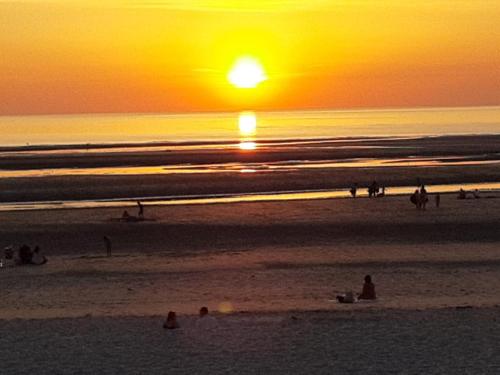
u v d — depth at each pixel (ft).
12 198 253.24
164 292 125.70
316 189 266.77
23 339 98.78
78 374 87.15
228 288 127.85
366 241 169.89
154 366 89.15
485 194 244.42
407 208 213.87
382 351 92.73
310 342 96.17
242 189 267.39
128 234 181.68
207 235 179.32
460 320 104.17
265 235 178.29
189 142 549.54
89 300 120.98
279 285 129.49
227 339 97.81
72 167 354.13
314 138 581.94
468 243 166.50
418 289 124.98
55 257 157.28
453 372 85.97
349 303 115.65
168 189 268.00
